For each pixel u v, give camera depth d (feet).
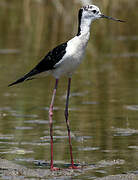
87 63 61.82
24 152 32.07
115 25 82.94
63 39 72.18
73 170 28.60
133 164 29.55
